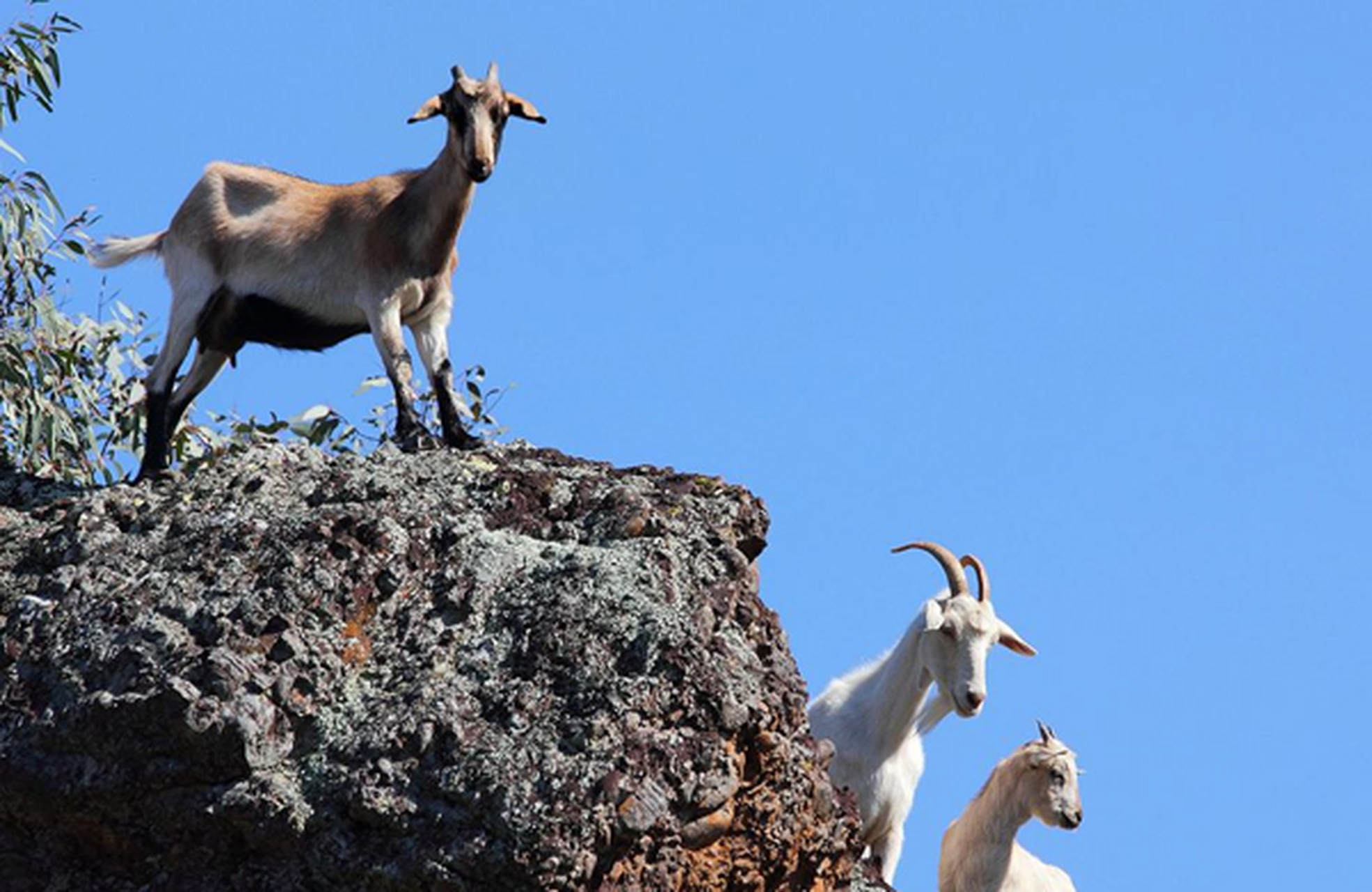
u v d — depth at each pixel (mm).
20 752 37281
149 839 37031
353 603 38531
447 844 35469
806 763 39219
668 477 43750
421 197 48656
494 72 48469
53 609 39156
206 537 40062
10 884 37469
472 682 37594
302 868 36188
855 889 41812
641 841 36125
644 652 37719
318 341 50219
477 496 42062
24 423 56031
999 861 51906
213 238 49688
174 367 49906
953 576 51562
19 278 57812
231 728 36406
